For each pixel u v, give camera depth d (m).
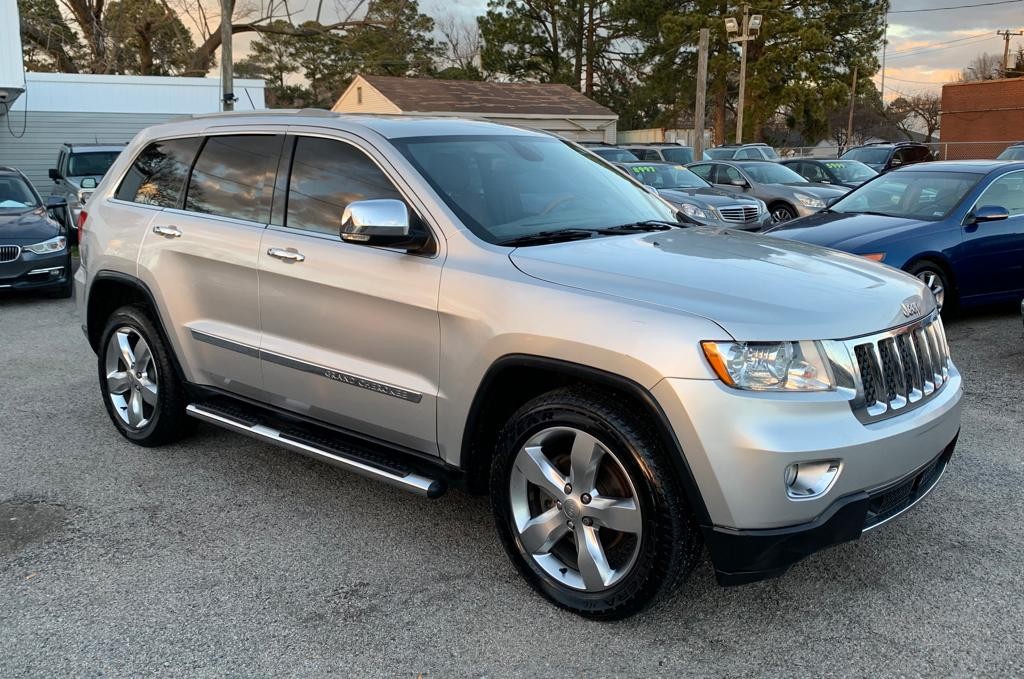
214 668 2.92
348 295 3.70
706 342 2.80
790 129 48.62
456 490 4.45
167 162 4.79
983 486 4.36
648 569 2.94
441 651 3.00
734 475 2.76
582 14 52.03
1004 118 40.53
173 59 39.09
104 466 4.77
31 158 22.17
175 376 4.75
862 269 3.54
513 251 3.40
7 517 4.11
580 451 3.06
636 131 50.88
